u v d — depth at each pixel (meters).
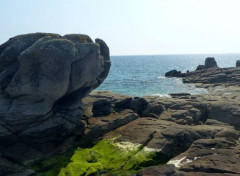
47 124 24.91
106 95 40.66
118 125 32.25
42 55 22.61
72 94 27.77
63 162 24.08
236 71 94.50
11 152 23.52
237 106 37.41
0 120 22.95
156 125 31.12
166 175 17.28
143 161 24.14
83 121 29.53
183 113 36.69
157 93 72.06
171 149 25.91
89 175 22.52
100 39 32.38
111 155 25.41
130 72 150.00
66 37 26.56
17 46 23.70
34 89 23.02
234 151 22.53
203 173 18.38
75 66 24.98
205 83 86.19
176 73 117.56
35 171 22.58
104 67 31.36
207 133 27.88
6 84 23.31
